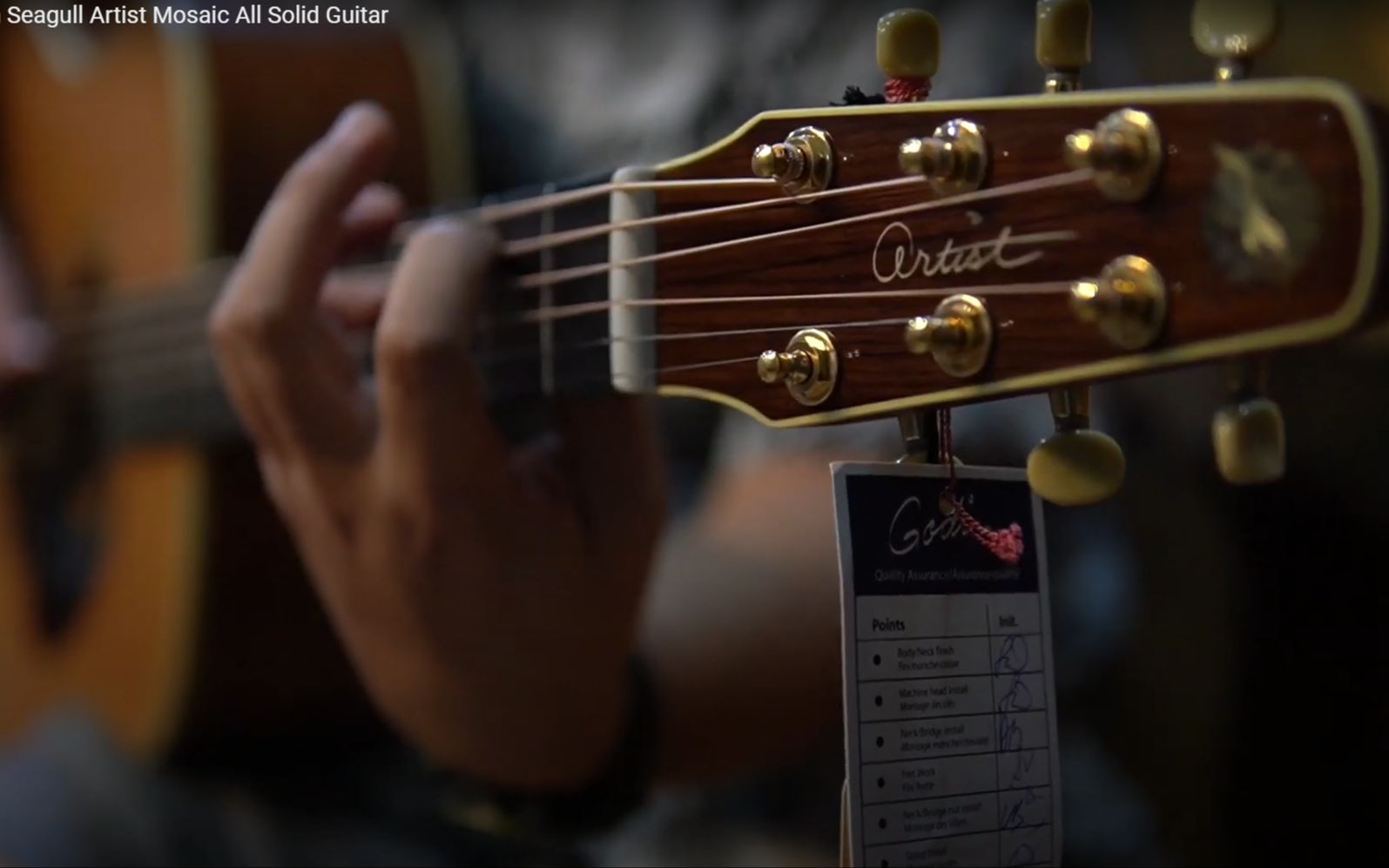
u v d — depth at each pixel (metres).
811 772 0.74
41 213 0.92
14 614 0.94
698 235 0.52
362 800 0.77
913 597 0.47
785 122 0.50
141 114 0.80
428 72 0.76
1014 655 0.48
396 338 0.57
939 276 0.47
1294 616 0.92
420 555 0.60
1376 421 0.92
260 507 0.75
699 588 0.67
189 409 0.75
